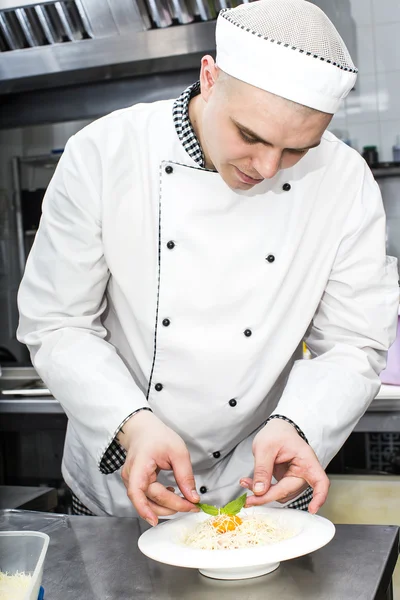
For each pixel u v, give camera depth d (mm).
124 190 1289
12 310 3314
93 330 1312
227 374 1291
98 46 2715
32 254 1359
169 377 1307
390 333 1322
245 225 1276
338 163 1328
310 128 983
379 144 3080
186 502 1028
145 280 1297
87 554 1037
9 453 3139
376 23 3020
